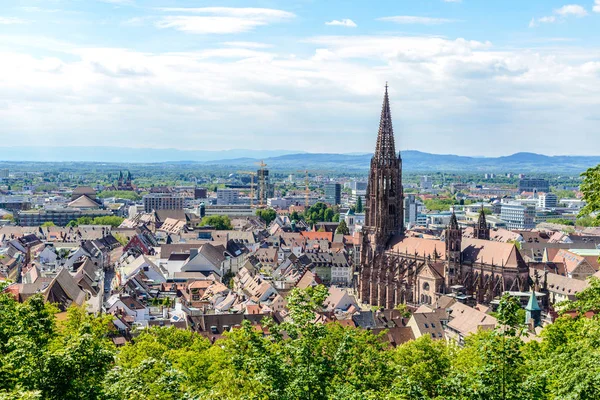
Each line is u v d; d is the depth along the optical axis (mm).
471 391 75688
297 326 89938
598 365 69938
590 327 76938
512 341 75875
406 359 137500
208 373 135125
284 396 83375
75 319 162125
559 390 72875
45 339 97750
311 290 92688
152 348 150625
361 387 100375
